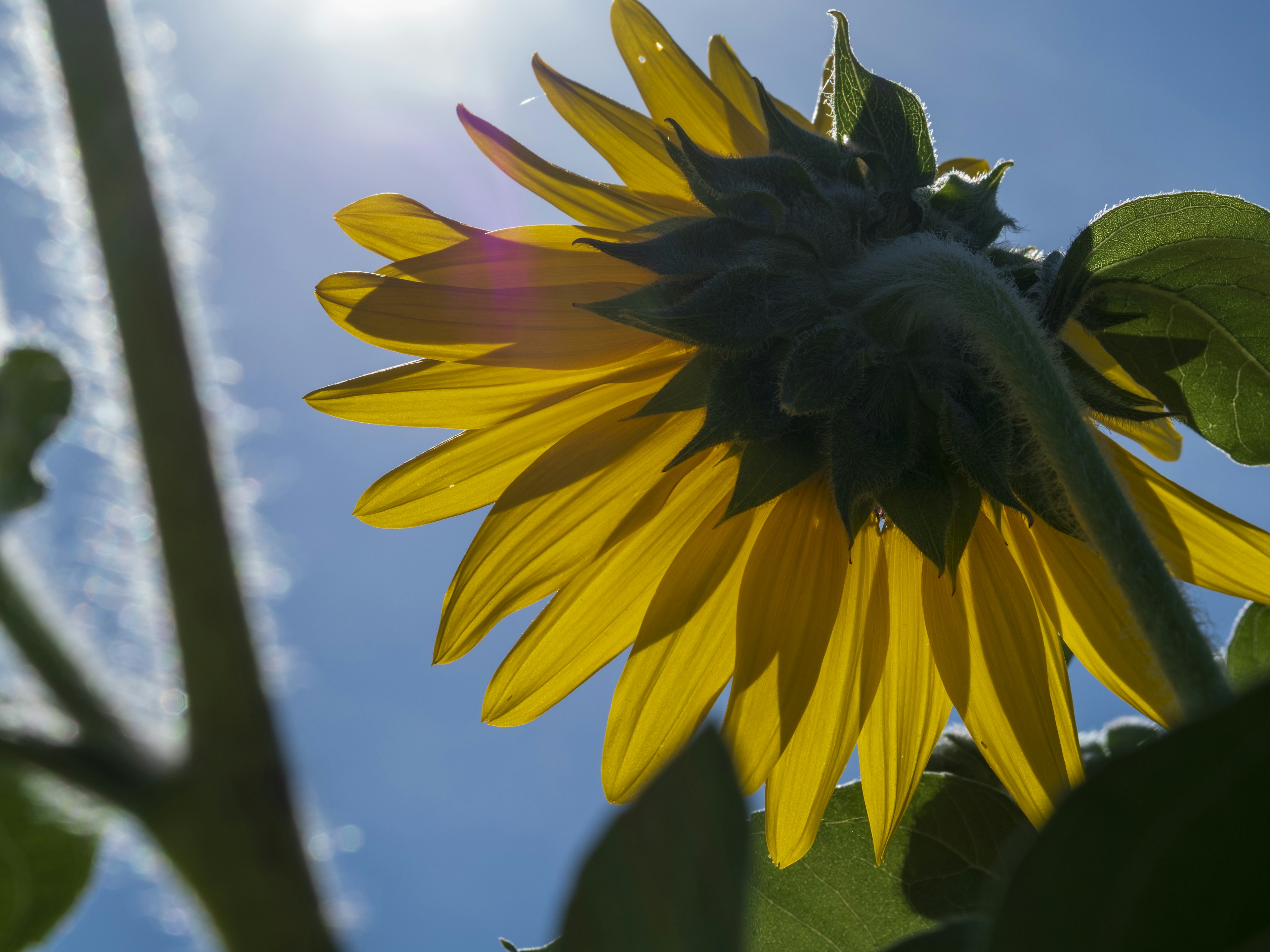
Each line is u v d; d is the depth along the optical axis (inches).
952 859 14.3
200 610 9.7
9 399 9.9
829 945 14.2
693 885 5.4
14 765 8.8
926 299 15.0
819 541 16.4
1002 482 15.6
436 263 15.8
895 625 16.7
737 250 16.0
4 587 9.5
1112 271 16.1
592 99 17.4
